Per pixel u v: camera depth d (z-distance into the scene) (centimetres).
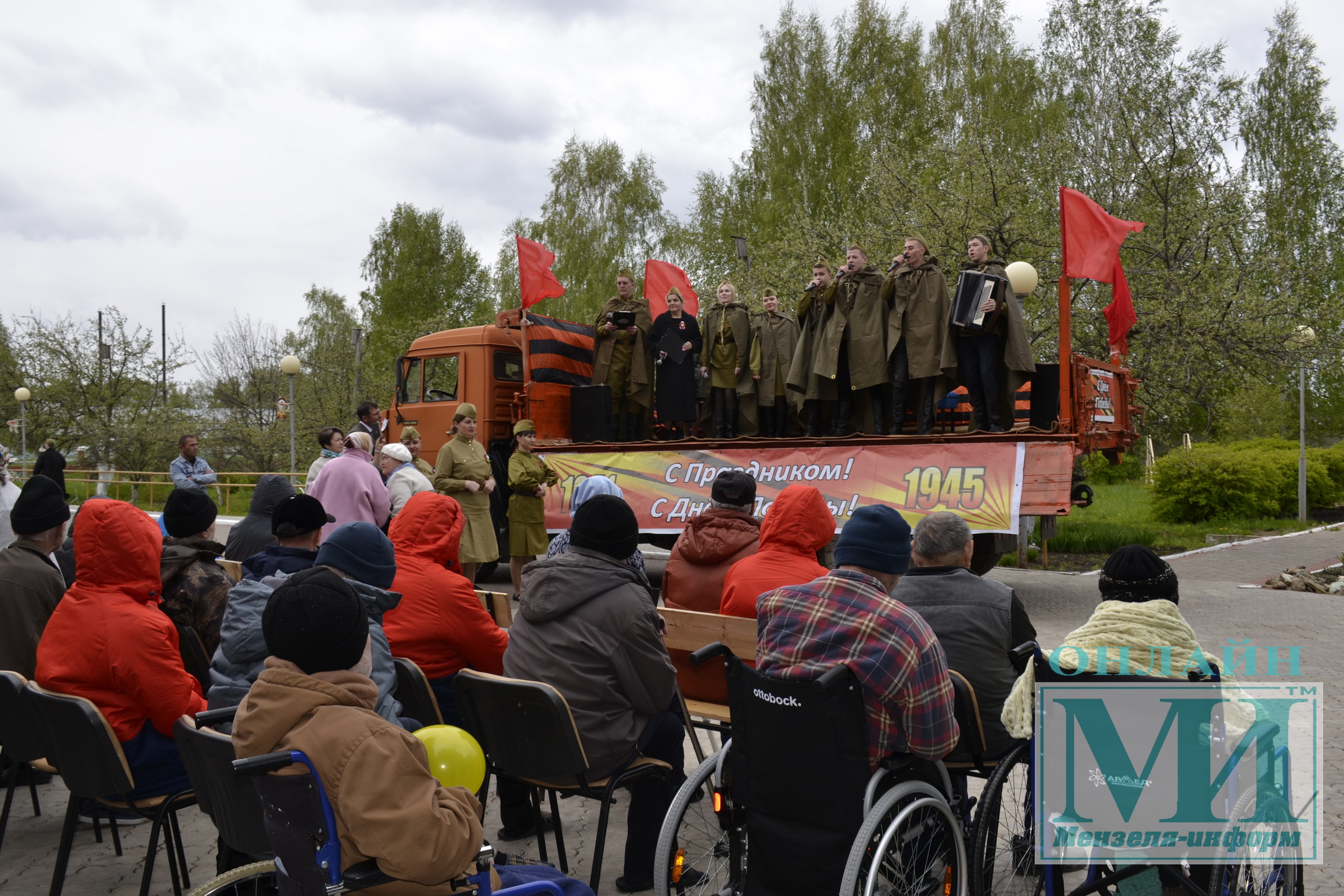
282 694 221
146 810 357
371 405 1157
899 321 933
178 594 436
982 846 318
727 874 355
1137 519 2033
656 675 367
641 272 3709
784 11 3088
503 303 3912
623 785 383
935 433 936
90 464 3162
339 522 736
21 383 3306
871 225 1864
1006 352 899
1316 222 3328
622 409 1162
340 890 213
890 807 290
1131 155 1934
